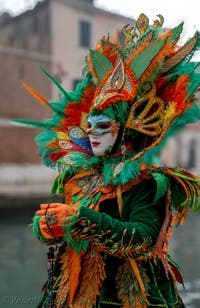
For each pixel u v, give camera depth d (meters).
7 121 20.86
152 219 1.60
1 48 21.09
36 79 21.89
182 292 6.49
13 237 12.55
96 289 1.66
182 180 1.65
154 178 1.63
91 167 1.83
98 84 1.91
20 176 19.98
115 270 1.70
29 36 21.86
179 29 1.80
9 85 21.27
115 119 1.76
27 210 18.98
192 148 28.48
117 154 1.78
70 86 22.95
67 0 22.80
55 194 1.99
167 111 1.74
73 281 1.68
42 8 22.88
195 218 17.52
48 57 22.33
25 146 21.19
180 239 12.50
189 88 1.77
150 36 1.79
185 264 8.92
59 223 1.54
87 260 1.70
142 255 1.58
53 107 2.02
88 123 1.81
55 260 1.81
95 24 23.80
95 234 1.53
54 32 22.59
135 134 1.80
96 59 1.89
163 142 1.78
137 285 1.66
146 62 1.76
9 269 8.34
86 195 1.76
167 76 1.80
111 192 1.70
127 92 1.74
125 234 1.53
